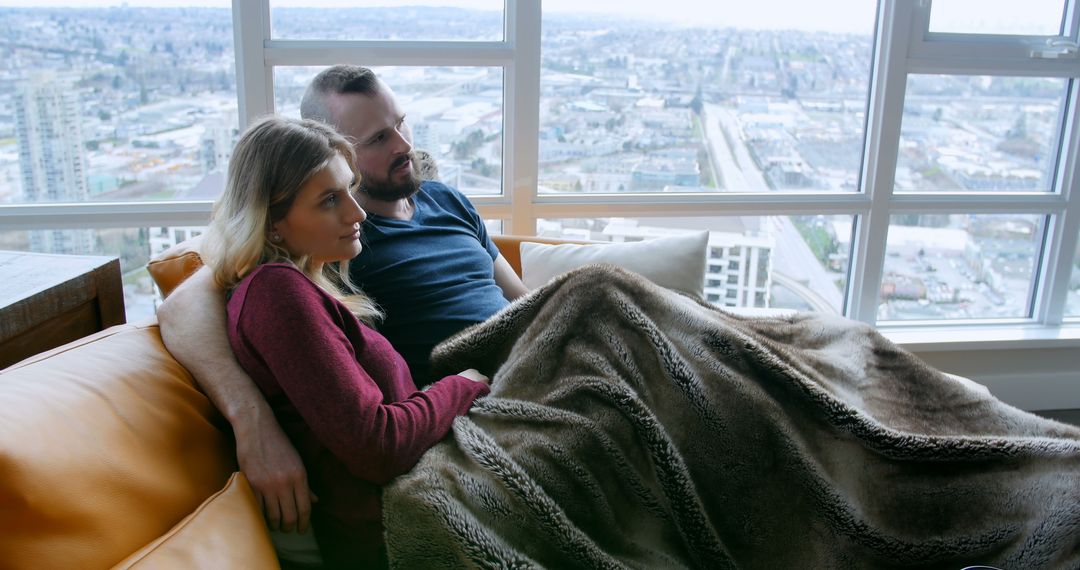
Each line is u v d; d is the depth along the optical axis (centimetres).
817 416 132
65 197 244
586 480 120
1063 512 119
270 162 123
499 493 113
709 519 126
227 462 115
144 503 96
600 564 114
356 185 138
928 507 125
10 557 82
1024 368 288
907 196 280
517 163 258
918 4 262
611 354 135
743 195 275
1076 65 272
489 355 148
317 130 129
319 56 240
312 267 135
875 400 144
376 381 130
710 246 282
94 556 87
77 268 148
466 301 176
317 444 121
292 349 112
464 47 247
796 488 127
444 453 120
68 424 94
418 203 193
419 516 110
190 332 121
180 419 109
